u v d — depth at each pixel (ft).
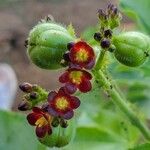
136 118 0.38
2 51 1.01
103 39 0.32
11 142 0.40
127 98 0.49
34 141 0.39
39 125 0.31
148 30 0.45
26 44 0.33
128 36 0.33
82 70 0.30
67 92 0.30
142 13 0.45
